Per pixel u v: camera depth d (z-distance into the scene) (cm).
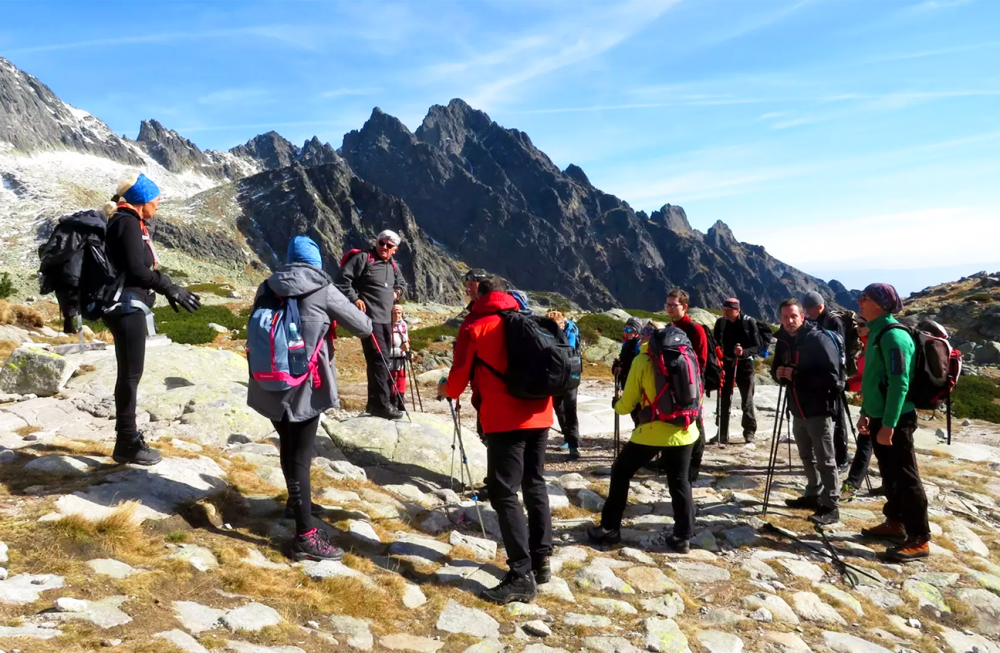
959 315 3872
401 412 821
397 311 826
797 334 694
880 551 616
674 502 581
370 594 420
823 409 665
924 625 499
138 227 485
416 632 399
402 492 654
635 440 582
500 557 540
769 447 996
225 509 498
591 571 517
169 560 388
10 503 417
